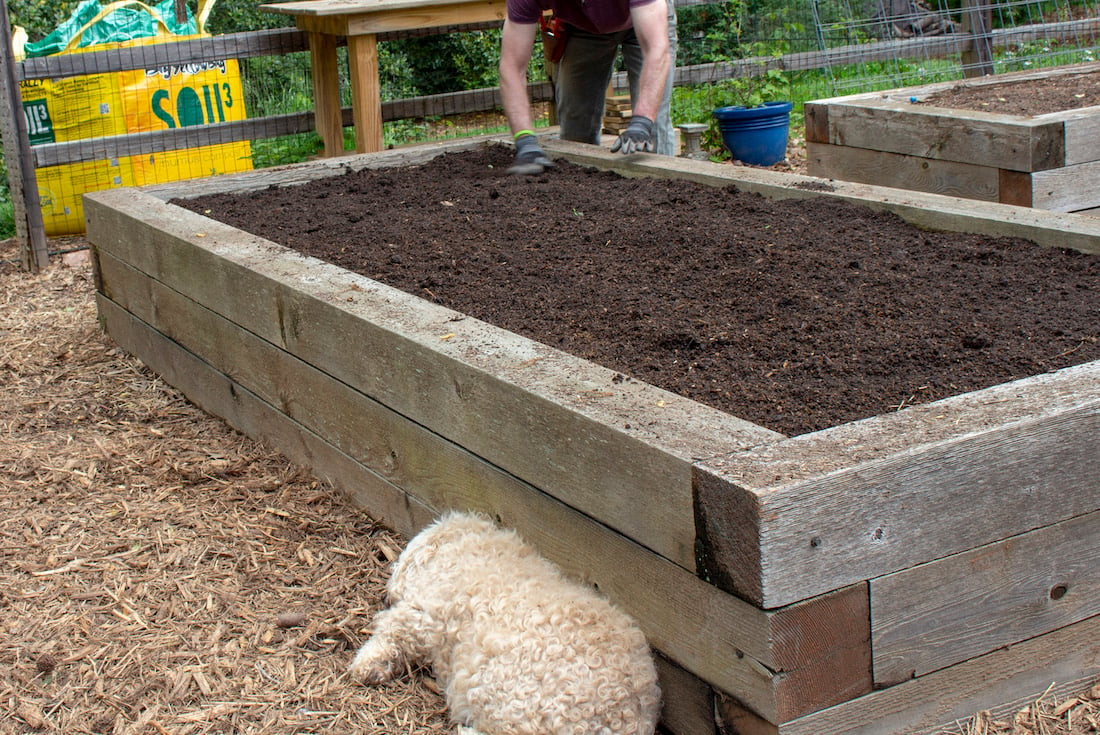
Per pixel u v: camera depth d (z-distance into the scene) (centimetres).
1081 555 219
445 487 285
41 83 696
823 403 242
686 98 984
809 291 321
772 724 196
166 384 455
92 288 606
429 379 277
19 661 269
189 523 336
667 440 208
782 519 185
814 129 590
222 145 750
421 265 380
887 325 290
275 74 988
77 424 419
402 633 252
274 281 343
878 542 195
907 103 575
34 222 641
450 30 779
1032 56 895
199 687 256
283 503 344
